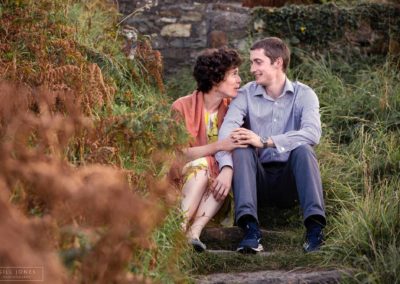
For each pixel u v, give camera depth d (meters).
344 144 6.04
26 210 2.89
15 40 4.97
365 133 6.05
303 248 4.49
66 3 5.94
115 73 5.55
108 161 3.62
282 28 7.32
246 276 4.05
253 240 4.41
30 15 5.23
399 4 7.43
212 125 5.00
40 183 2.71
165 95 6.24
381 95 6.37
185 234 4.03
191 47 7.40
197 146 4.82
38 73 4.22
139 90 5.99
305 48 7.30
